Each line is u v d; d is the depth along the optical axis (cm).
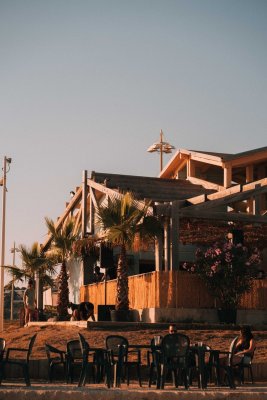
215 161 3619
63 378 1723
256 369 1745
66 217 3544
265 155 3578
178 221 2388
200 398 1275
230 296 2334
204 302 2359
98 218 2431
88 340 2022
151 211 2394
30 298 2912
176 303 2333
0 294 3681
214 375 1667
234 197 2455
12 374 1742
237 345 1717
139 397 1266
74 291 3347
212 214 2409
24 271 3456
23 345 2048
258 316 2394
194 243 2695
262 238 2667
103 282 2775
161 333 2108
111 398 1262
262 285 2420
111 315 2372
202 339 2047
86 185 3244
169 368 1455
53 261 3234
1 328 3603
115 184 3381
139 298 2448
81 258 3081
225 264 2353
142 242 2431
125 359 1535
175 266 2375
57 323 2372
